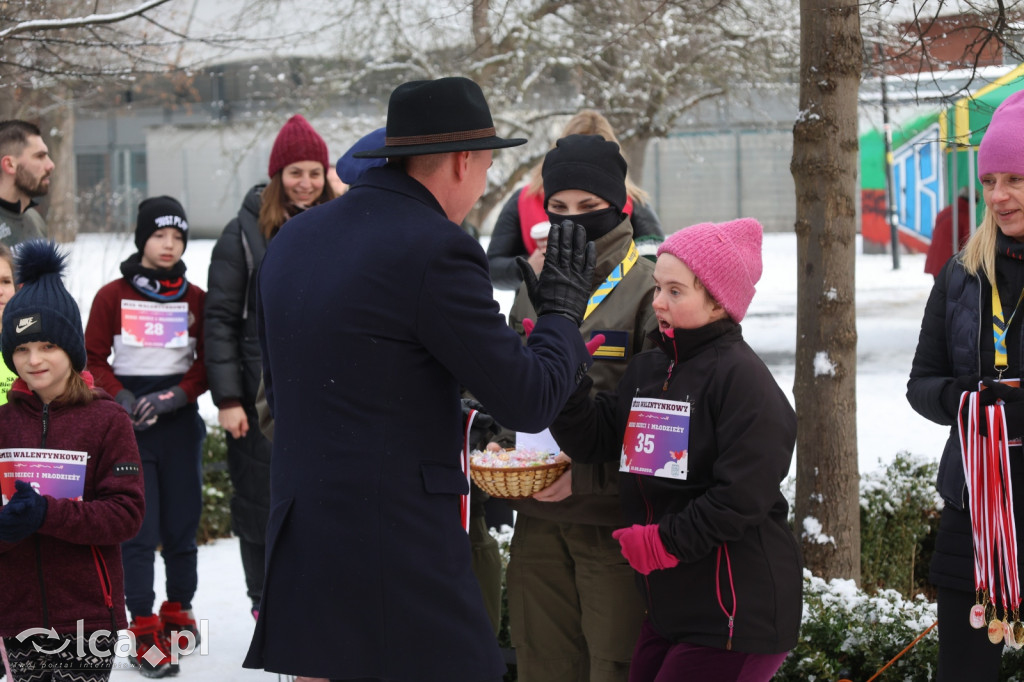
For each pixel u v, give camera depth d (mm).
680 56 13266
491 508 5273
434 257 2424
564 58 13258
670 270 2885
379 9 12797
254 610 4844
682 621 2857
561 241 2707
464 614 2518
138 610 4645
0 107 7992
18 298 3432
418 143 2549
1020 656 3504
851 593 4000
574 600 3416
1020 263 3086
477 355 2416
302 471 2475
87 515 3320
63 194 21188
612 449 3117
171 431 4836
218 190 37062
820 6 4176
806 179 4277
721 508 2711
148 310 4949
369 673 2428
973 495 3004
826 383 4316
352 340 2426
